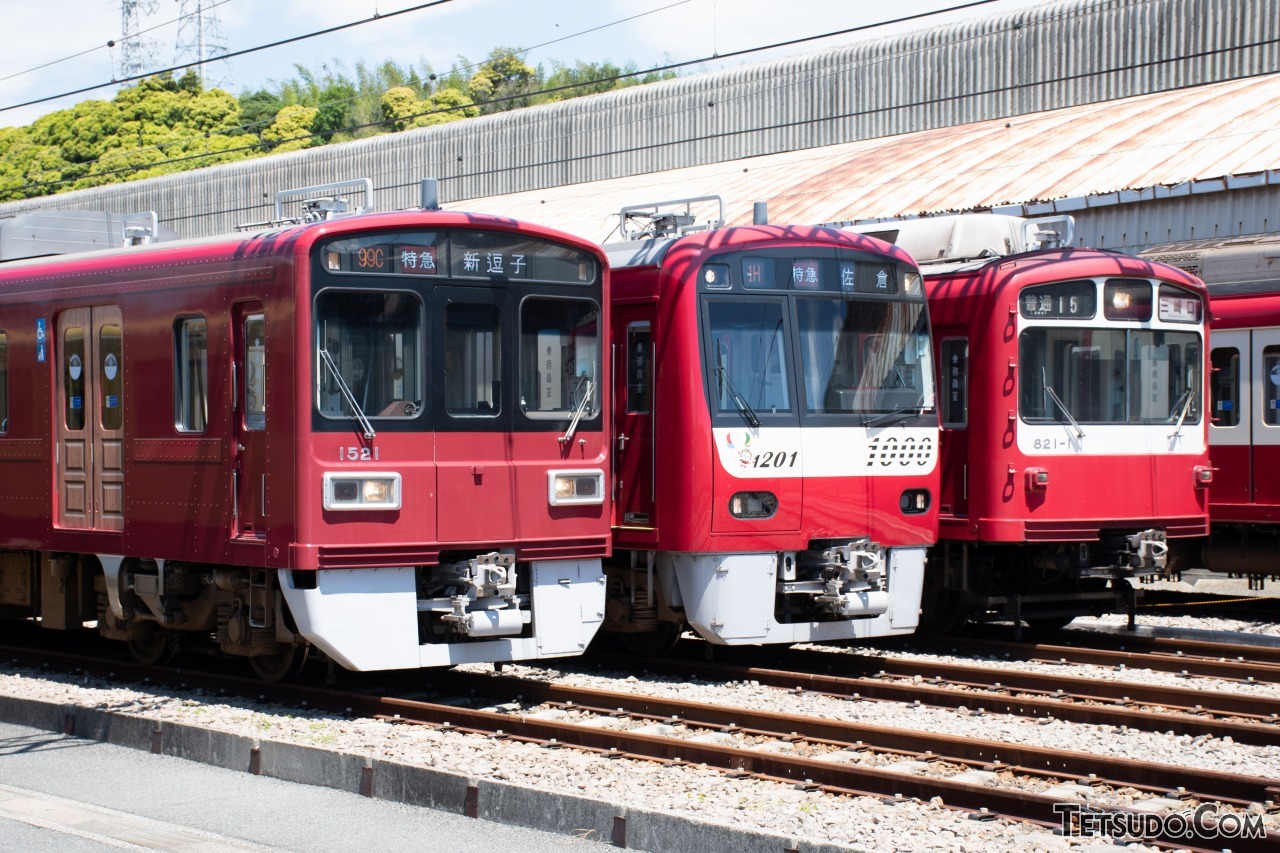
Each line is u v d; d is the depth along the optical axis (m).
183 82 114.31
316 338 17.42
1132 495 23.73
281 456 17.50
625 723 17.38
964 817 12.53
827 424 21.25
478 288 18.69
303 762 14.53
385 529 17.73
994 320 22.80
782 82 65.31
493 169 74.31
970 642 23.50
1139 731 16.55
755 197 48.53
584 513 19.48
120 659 22.98
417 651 18.09
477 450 18.55
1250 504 27.03
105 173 90.50
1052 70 57.78
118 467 20.50
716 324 20.52
